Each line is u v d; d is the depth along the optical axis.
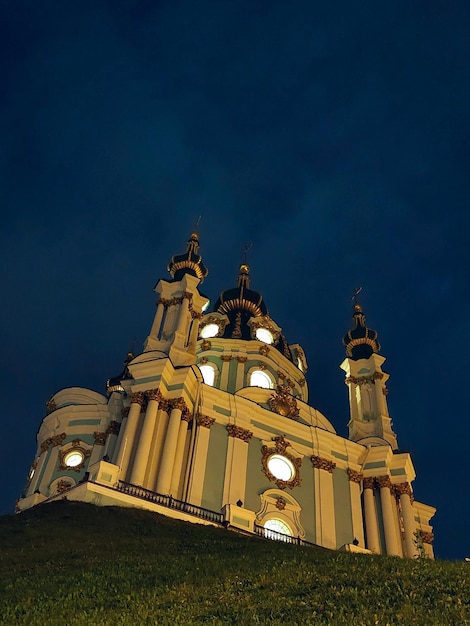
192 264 53.75
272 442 43.94
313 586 16.45
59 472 43.22
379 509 44.09
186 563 21.03
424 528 47.84
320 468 44.34
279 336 55.44
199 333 54.25
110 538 25.00
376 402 51.75
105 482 32.44
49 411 48.47
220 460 41.28
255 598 15.88
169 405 41.31
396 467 46.22
